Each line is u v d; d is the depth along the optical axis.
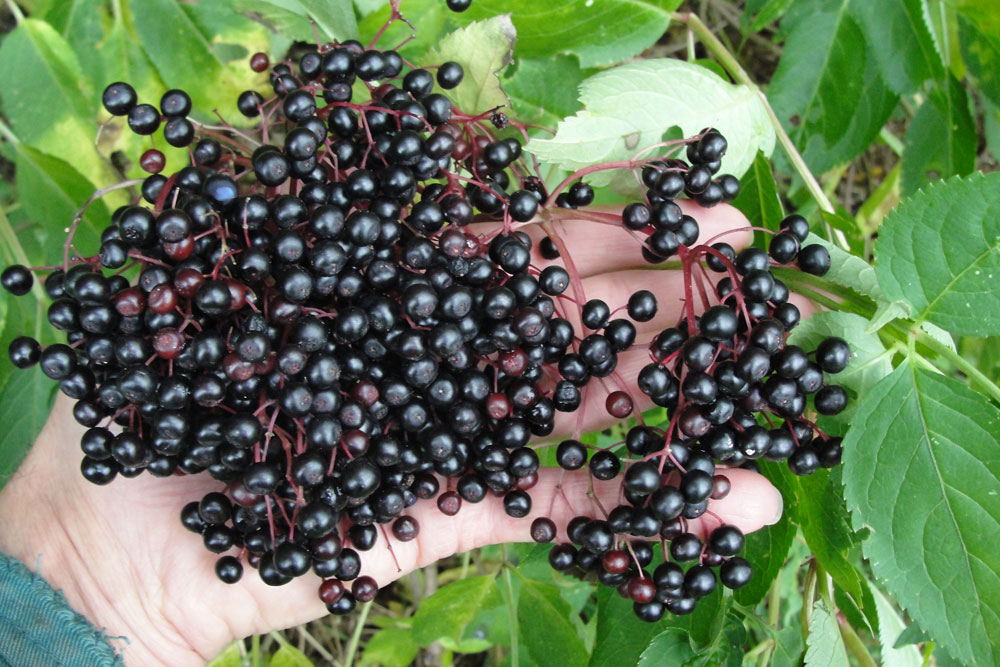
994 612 0.24
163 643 0.29
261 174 0.24
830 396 0.26
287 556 0.24
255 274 0.23
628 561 0.26
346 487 0.24
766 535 0.30
